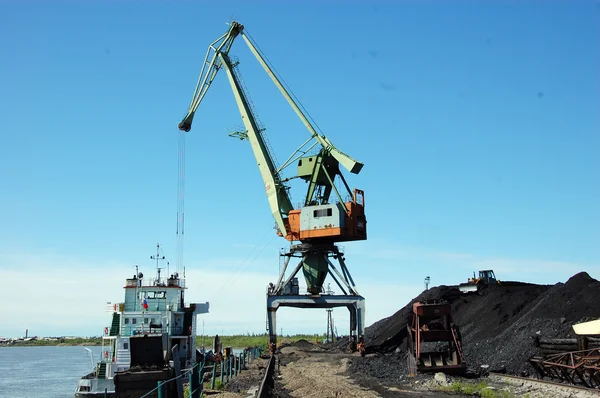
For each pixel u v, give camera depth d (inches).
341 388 1091.3
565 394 924.0
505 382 1120.2
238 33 2534.5
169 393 896.3
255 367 1802.4
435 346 1791.3
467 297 2324.1
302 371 1531.7
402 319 2422.5
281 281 2252.7
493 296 2010.3
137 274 1737.2
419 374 1254.9
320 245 2220.7
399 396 999.0
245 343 4869.6
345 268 2247.8
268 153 2410.2
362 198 2234.3
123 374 879.7
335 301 2159.2
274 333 2158.0
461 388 1066.7
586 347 1087.0
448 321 1323.8
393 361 1647.4
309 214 2188.7
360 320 2142.0
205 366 1953.7
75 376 2974.9
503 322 1745.8
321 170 2244.1
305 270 2252.7
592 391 902.4
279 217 2287.2
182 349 1701.5
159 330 1599.4
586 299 1416.1
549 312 1477.6
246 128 2444.6
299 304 2186.3
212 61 2571.4
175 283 1771.7
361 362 1694.1
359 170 2097.7
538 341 1266.0
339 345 2746.1
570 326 1323.8
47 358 4972.9
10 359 4805.6
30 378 2861.7
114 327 1680.6
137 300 1695.4
